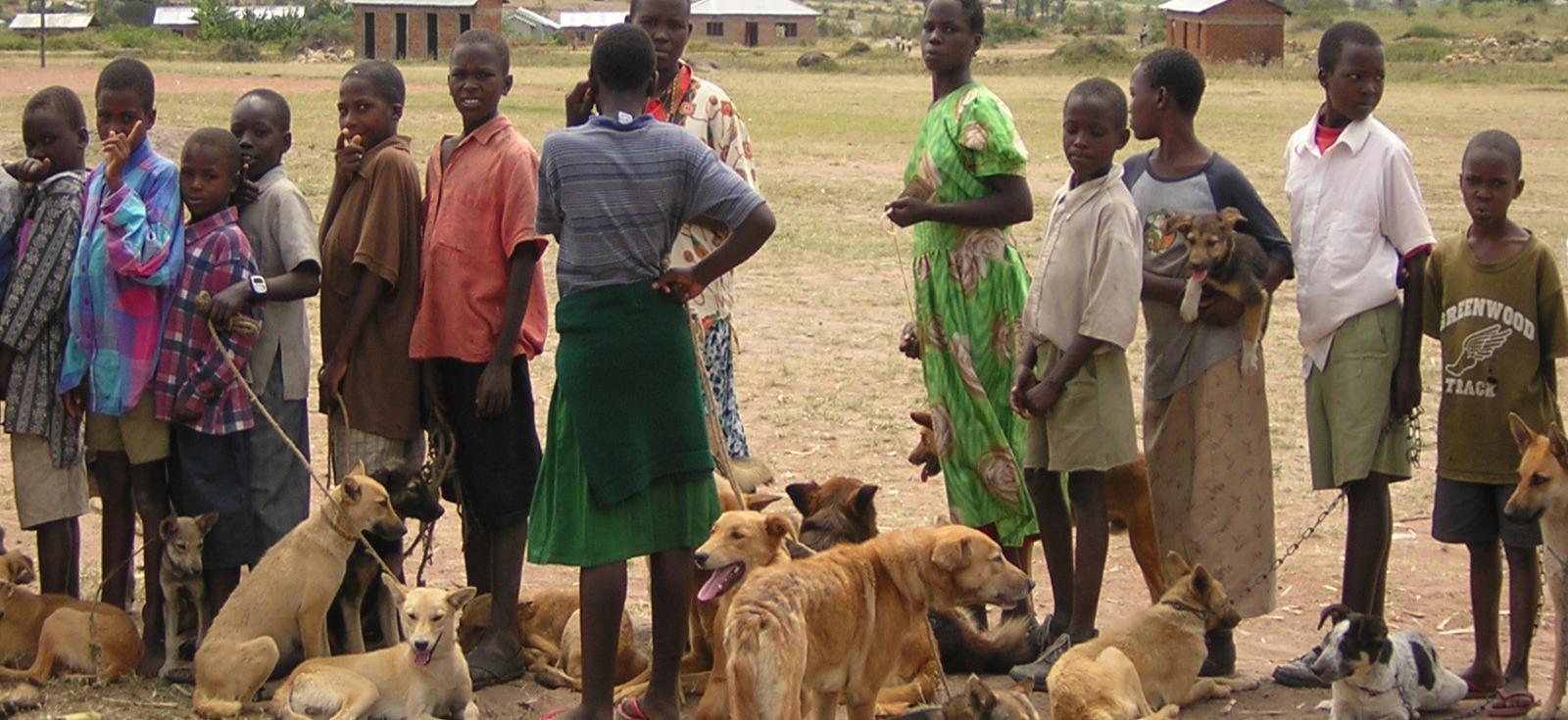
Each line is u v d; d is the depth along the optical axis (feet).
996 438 26.32
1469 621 28.19
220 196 24.27
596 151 20.95
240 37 344.28
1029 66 278.26
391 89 25.23
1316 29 451.53
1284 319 58.54
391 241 24.58
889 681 23.70
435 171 24.91
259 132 25.00
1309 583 30.58
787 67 287.28
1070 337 24.34
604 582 21.43
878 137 136.05
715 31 411.54
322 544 23.30
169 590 24.03
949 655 25.16
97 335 24.12
